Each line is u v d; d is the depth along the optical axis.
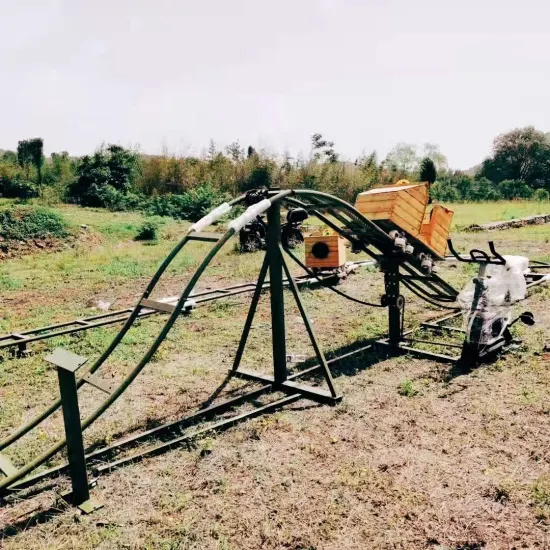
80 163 31.80
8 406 5.39
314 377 5.74
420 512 3.34
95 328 8.01
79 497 3.60
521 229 19.86
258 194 5.15
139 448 4.37
